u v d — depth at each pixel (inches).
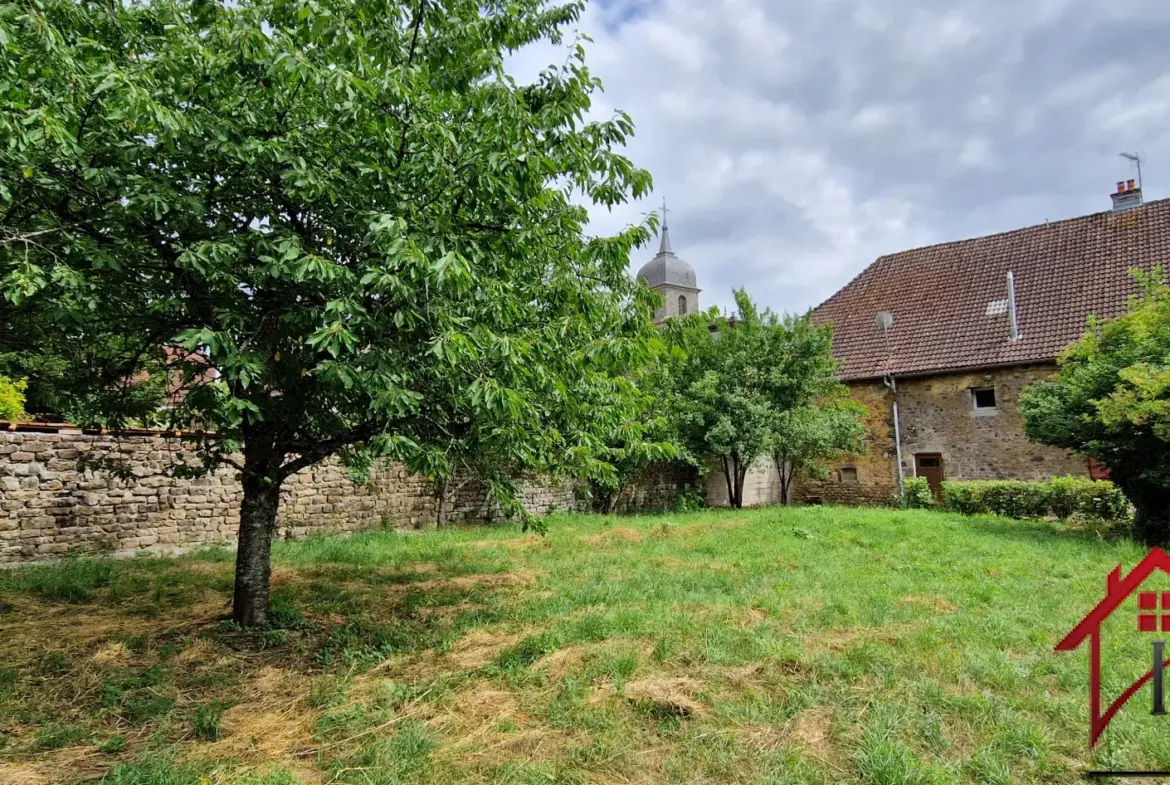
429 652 192.7
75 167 149.9
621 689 158.7
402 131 166.4
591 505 629.0
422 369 167.0
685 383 657.0
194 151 154.0
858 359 727.1
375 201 168.7
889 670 169.8
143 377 293.4
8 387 374.6
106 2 155.0
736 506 685.9
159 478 365.4
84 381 208.5
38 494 321.4
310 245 165.3
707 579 280.4
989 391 642.8
